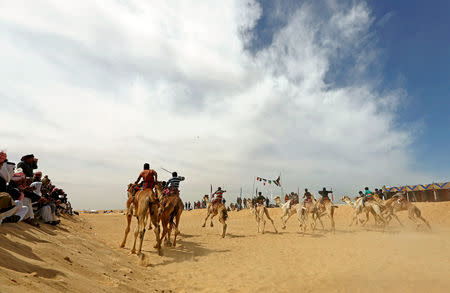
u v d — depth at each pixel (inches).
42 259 156.9
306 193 665.6
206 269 297.9
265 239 547.2
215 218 1316.4
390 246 433.1
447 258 329.4
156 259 334.3
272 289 228.4
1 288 82.4
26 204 296.4
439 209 900.0
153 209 360.8
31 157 326.3
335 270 290.7
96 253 276.1
